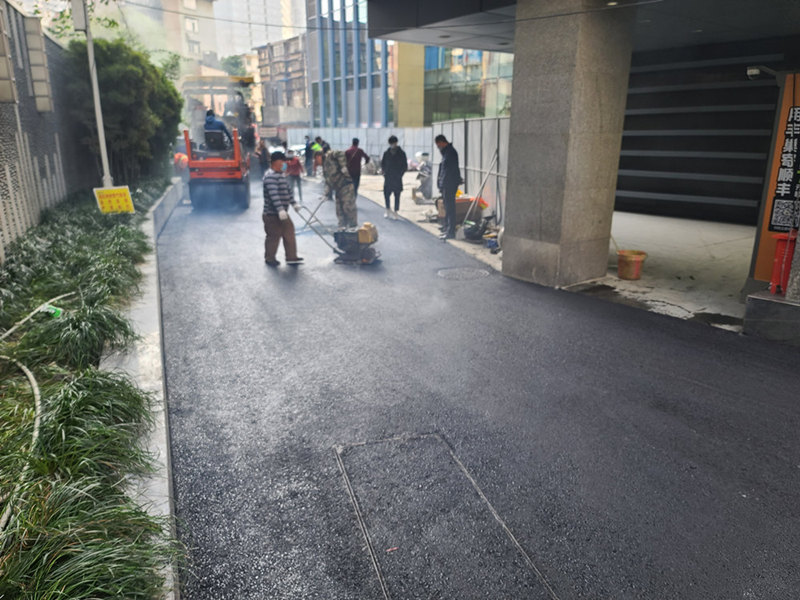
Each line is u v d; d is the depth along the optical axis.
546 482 3.49
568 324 6.39
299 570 2.78
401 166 13.66
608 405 4.48
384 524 3.11
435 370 5.16
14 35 9.08
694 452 3.83
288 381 4.93
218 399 4.60
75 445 3.14
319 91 44.12
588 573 2.77
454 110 32.81
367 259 9.34
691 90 13.05
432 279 8.41
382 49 35.66
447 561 2.84
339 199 11.38
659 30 10.50
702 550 2.93
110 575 2.30
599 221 8.17
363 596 2.62
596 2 7.05
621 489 3.42
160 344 5.38
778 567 2.81
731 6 8.23
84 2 10.88
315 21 42.84
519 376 5.02
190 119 23.12
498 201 12.79
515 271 8.48
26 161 9.02
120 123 14.47
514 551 2.91
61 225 9.41
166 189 16.52
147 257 9.08
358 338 5.97
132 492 3.10
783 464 3.69
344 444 3.91
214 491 3.39
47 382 4.33
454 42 12.59
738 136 12.45
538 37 7.50
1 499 2.79
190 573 2.76
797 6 8.24
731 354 5.52
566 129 7.38
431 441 3.95
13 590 2.18
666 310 6.91
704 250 10.20
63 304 5.96
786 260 5.86
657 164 14.09
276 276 8.56
